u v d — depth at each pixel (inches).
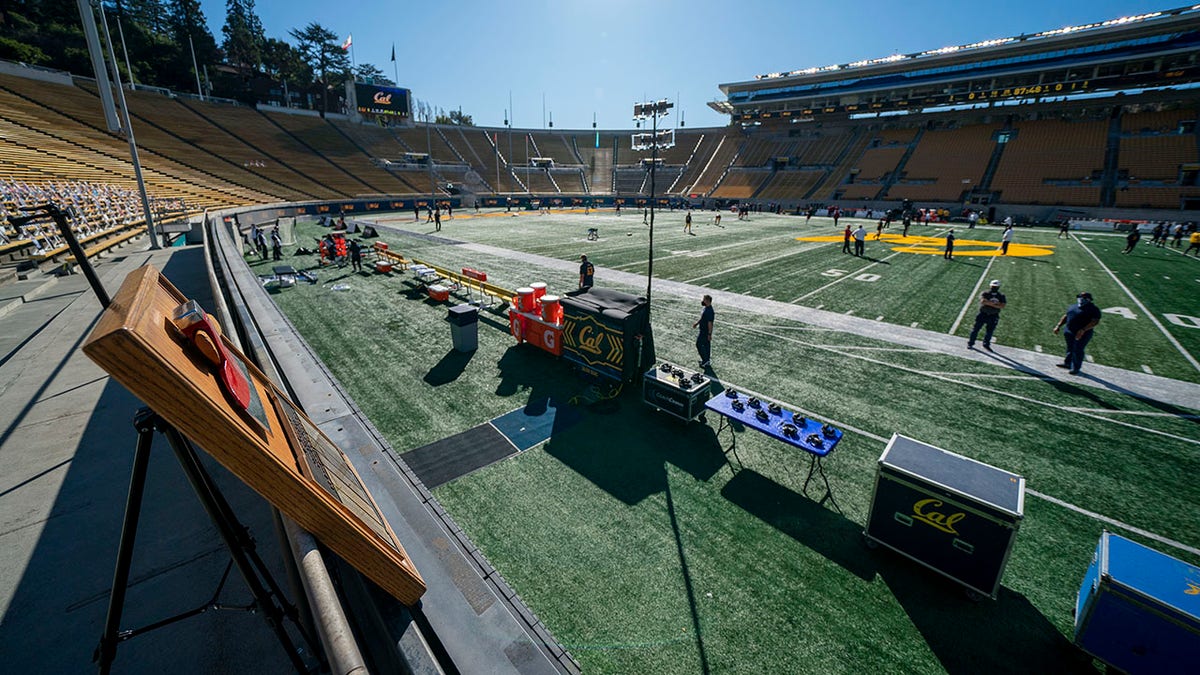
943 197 2071.9
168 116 2128.4
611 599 188.1
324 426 242.7
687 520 230.4
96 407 309.0
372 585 116.0
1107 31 1904.5
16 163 1125.1
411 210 2126.0
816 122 2901.1
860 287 698.2
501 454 281.0
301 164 2285.9
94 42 791.7
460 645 140.3
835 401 352.5
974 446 297.1
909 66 2352.4
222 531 98.5
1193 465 279.3
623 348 352.2
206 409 72.8
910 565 205.9
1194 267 852.6
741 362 420.5
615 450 287.1
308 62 3516.2
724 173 2933.1
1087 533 227.8
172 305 94.9
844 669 164.1
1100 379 394.3
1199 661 144.2
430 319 522.0
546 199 2600.9
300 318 516.4
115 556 189.6
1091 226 1493.6
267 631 160.7
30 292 552.7
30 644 152.5
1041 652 170.9
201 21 2819.9
